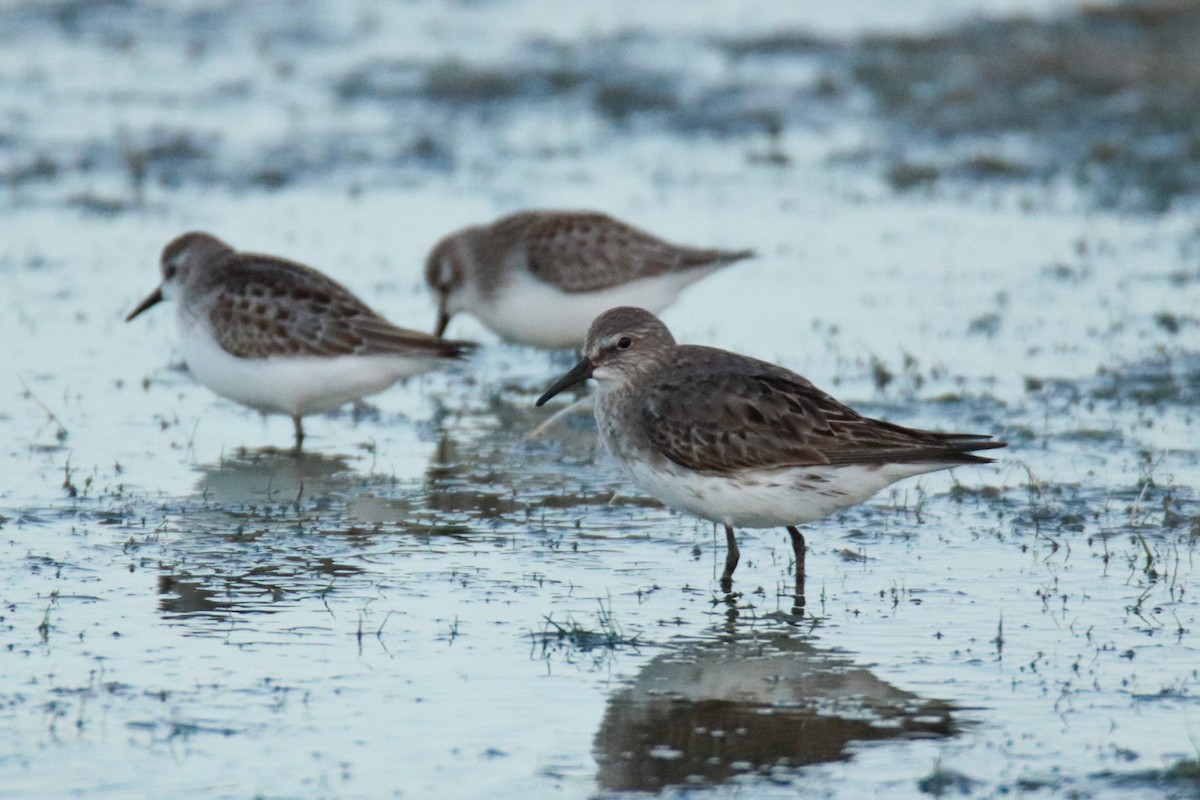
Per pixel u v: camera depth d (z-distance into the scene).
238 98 31.00
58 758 9.32
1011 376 17.58
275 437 16.30
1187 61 31.95
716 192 25.66
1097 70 31.34
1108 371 17.61
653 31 35.69
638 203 24.89
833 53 33.53
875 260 22.34
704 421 11.93
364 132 28.95
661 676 10.59
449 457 15.73
